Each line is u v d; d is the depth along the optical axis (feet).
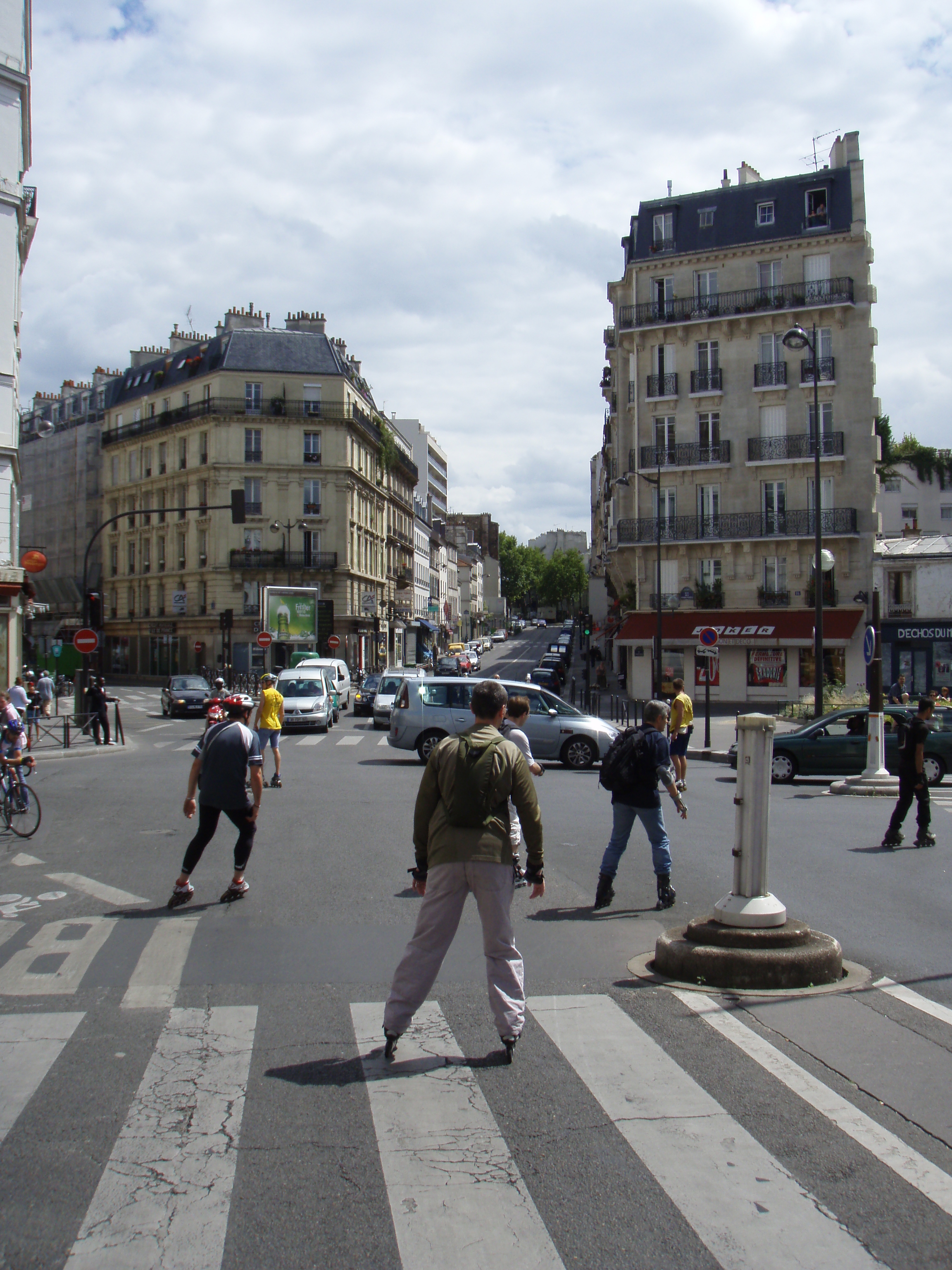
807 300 136.98
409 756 79.56
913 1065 16.69
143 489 226.79
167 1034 18.25
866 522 134.10
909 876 32.99
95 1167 13.21
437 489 403.34
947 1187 12.65
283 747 88.28
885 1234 11.61
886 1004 19.86
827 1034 18.15
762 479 138.41
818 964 21.24
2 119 85.15
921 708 38.78
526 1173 12.99
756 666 136.46
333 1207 12.17
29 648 195.11
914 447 211.00
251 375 204.54
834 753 64.90
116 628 234.58
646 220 147.74
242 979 21.71
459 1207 12.16
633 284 147.13
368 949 24.09
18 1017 19.24
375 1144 13.80
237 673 194.49
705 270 142.61
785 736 66.28
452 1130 14.23
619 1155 13.47
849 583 134.00
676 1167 13.14
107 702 90.17
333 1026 18.67
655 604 140.87
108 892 30.58
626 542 143.54
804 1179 12.84
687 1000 20.17
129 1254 11.23
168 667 217.56
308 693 107.96
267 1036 18.13
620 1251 11.25
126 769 68.90
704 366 141.90
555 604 610.65
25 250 104.88
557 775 64.90
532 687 70.74
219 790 28.55
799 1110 14.92
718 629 135.33
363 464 224.94
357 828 42.45
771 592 136.46
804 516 135.64
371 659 226.99
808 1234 11.59
